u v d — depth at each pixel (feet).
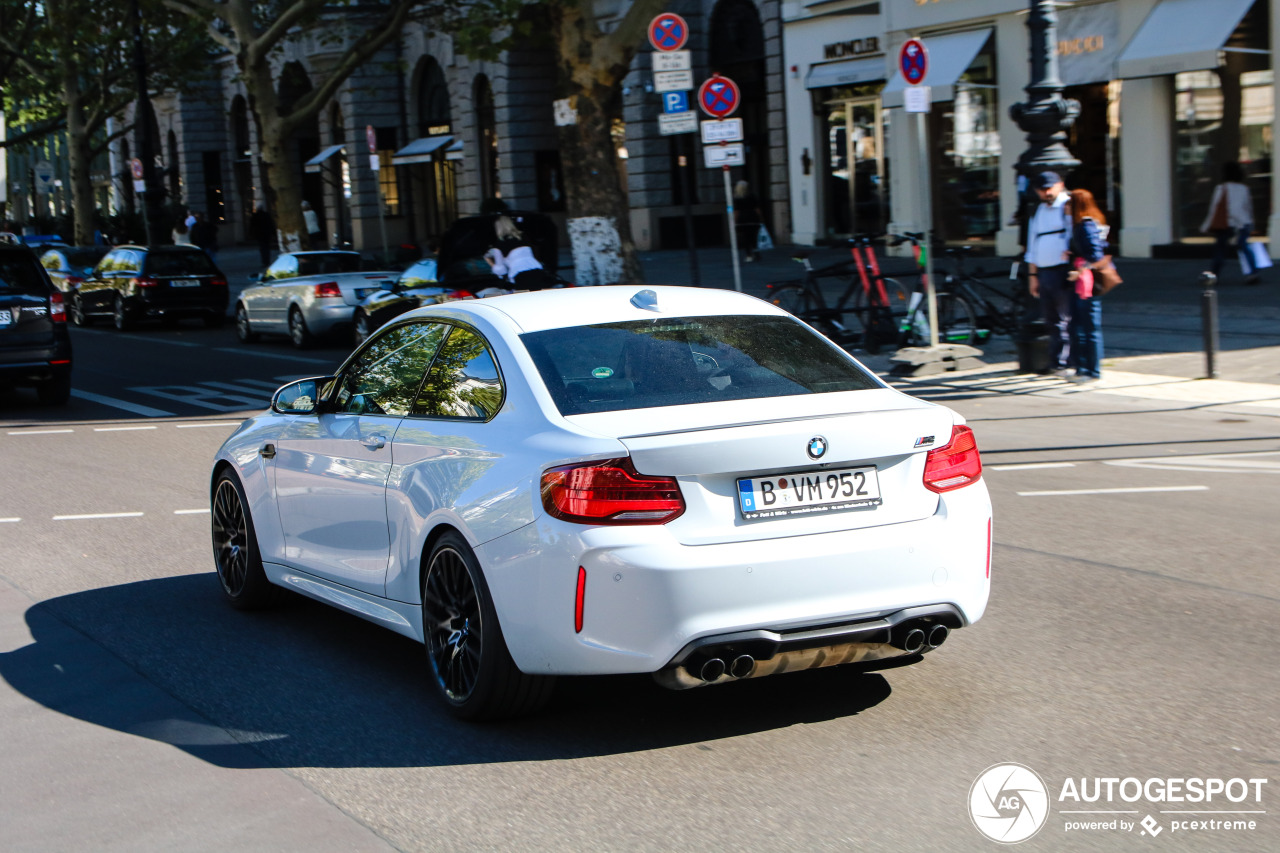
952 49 86.69
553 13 64.28
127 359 69.72
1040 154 44.80
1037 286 45.42
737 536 14.38
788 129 104.53
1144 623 19.33
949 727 15.51
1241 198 62.44
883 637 14.99
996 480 30.17
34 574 25.32
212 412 48.37
